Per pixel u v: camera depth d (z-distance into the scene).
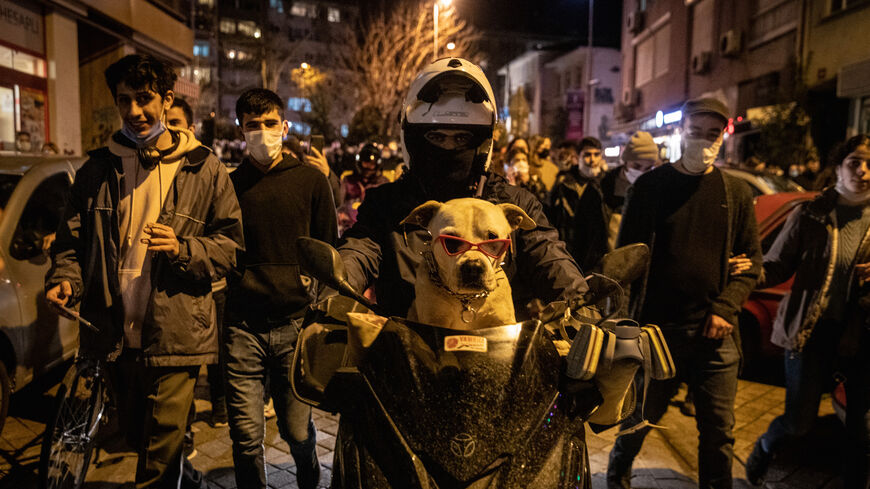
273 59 42.28
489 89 2.05
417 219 1.71
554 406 1.49
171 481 2.47
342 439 1.55
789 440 3.34
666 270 3.00
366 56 32.97
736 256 3.07
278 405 3.00
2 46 10.52
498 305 1.64
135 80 2.42
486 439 1.36
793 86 16.75
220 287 3.99
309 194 3.11
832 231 3.15
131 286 2.47
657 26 28.73
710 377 2.94
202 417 4.52
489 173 2.19
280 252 2.98
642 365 1.60
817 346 3.16
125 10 13.41
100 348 2.49
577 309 1.77
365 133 15.30
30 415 4.52
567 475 1.43
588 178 6.29
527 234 2.09
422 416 1.38
